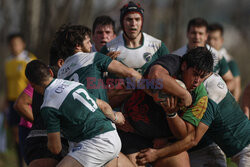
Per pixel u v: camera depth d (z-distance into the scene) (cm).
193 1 4947
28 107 1705
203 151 1669
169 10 3953
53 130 1323
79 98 1333
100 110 1387
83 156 1325
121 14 1748
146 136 1531
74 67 1471
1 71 4844
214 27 2598
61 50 1555
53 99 1323
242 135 1555
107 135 1352
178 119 1406
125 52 1758
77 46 1541
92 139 1339
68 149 1495
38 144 1515
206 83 1516
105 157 1347
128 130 1547
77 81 1442
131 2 1752
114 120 1410
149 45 1778
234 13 7138
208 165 1667
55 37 1636
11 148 3183
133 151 1539
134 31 1723
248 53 6072
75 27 1562
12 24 4284
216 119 1525
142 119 1477
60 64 1592
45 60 3083
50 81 1372
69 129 1346
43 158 1477
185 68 1401
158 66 1371
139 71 1764
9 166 2822
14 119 2630
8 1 4134
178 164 1478
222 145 1589
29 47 3139
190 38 2081
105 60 1454
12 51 2797
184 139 1446
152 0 4188
